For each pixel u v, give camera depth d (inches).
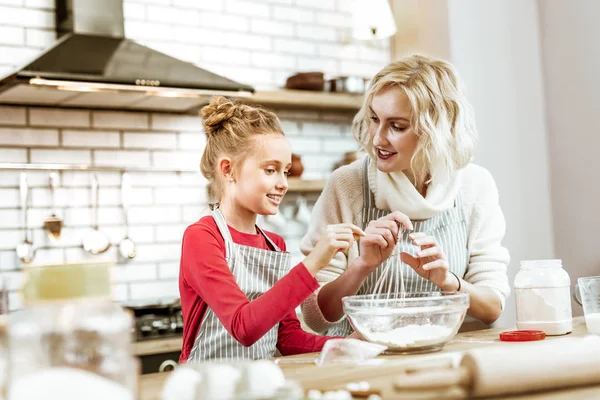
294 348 67.5
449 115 72.6
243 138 69.1
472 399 38.0
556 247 143.5
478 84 141.0
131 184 142.6
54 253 134.6
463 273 78.6
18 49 132.7
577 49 137.9
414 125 70.3
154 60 123.6
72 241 136.4
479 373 37.1
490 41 144.0
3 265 130.7
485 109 140.7
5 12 132.2
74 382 30.4
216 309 61.1
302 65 164.4
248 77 157.2
